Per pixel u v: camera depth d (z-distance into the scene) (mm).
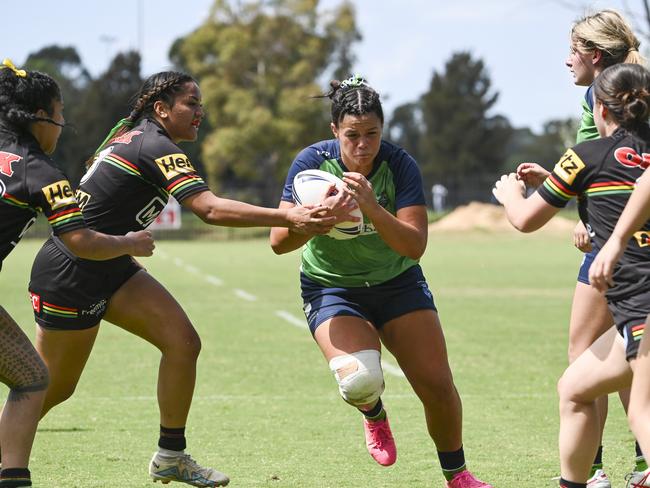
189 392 19000
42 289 18844
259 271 87750
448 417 18094
